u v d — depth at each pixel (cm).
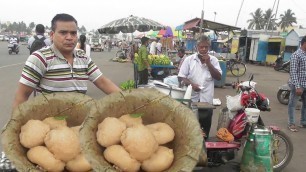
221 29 1476
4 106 707
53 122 187
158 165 159
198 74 433
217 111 757
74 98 198
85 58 254
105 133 161
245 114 406
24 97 234
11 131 175
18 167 162
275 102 932
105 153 160
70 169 170
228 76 1584
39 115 192
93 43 4166
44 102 192
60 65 239
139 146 156
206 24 1362
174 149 177
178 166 159
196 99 438
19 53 2625
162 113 186
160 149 168
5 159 217
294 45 2070
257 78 1588
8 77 1177
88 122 167
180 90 384
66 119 198
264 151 385
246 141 400
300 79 594
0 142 180
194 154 161
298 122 698
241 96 413
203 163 358
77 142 171
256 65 2533
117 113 181
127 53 2530
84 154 156
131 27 1216
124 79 1296
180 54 1250
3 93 861
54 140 167
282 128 645
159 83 400
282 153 437
